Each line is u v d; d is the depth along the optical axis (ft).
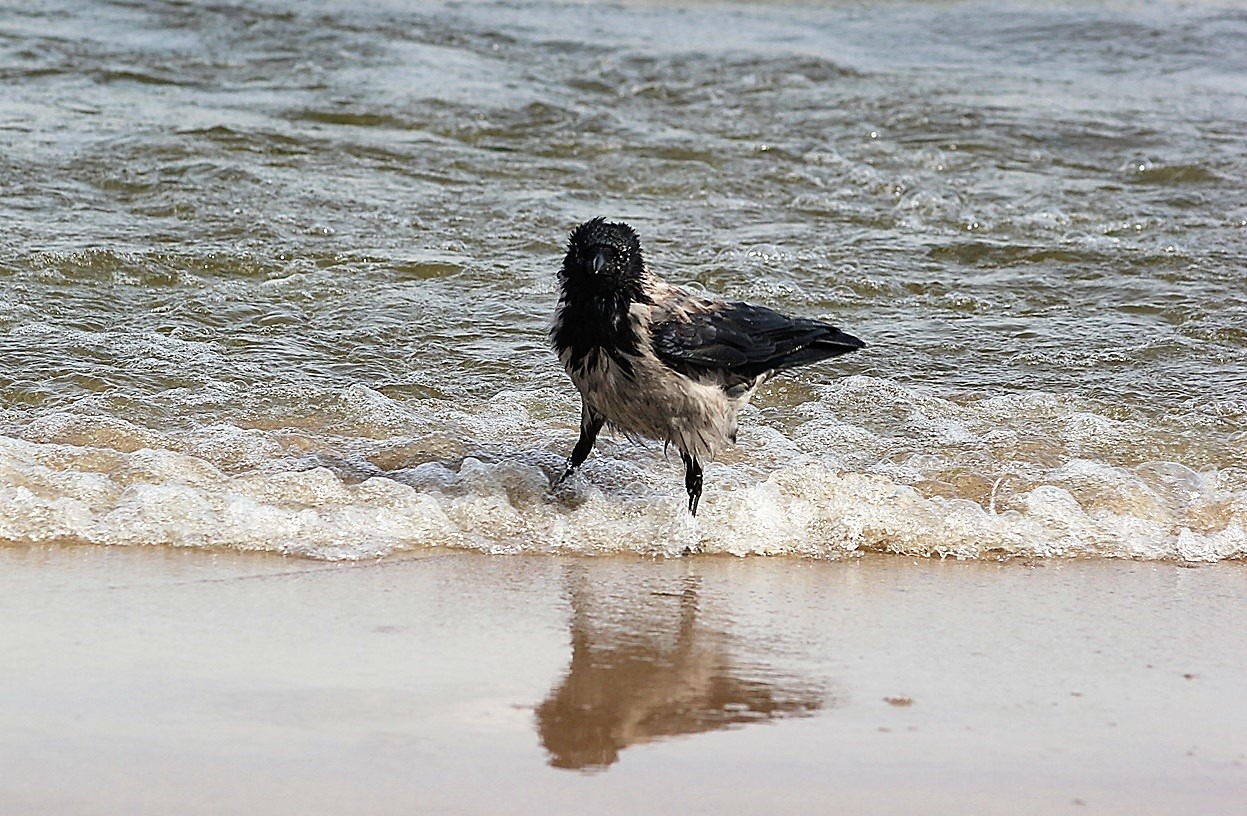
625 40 92.32
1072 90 85.87
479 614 27.96
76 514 31.65
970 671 26.00
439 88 78.59
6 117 69.62
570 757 21.85
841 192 67.15
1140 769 22.17
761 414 42.14
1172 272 57.47
